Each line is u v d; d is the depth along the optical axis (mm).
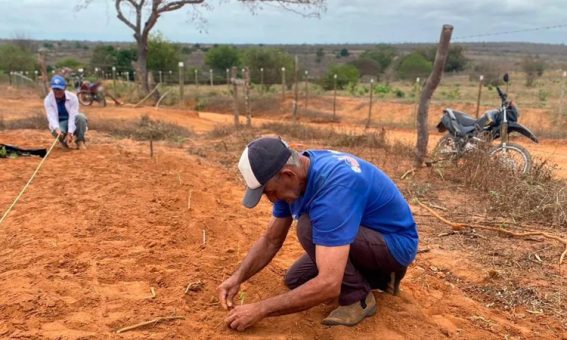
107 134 11266
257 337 2941
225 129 11828
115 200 5535
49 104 8148
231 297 3162
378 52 56438
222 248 4324
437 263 4375
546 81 37062
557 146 12406
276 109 24156
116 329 2979
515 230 5191
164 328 3006
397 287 3385
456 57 50156
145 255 3998
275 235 3254
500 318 3488
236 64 44594
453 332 3197
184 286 3500
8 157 7699
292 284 3441
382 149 9500
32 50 53312
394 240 3027
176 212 5199
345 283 3043
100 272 3664
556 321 3469
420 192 6496
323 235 2646
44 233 4480
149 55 36969
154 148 9414
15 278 3502
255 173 2611
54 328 2941
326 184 2684
